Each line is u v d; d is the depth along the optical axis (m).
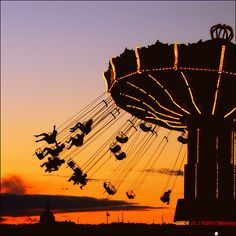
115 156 69.50
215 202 65.88
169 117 71.25
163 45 64.75
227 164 67.00
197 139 67.94
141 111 72.38
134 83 67.81
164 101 68.75
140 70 65.75
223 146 67.44
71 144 67.69
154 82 66.81
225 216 65.38
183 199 67.12
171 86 66.44
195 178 67.06
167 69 65.00
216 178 66.56
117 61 67.62
